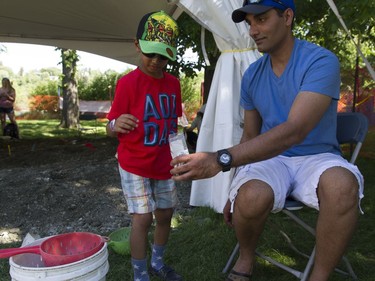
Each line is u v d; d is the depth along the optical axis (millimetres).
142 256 2291
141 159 2303
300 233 3186
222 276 2514
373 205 3949
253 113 2445
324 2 5902
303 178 2129
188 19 6152
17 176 4797
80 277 1653
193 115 16875
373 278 2459
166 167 2396
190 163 1627
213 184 3674
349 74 7711
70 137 10062
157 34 2264
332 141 2248
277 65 2188
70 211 3852
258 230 2129
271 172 2137
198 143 3830
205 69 7238
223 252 2842
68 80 12930
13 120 9992
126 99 2305
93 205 3934
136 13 5496
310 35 7246
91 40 7406
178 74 7887
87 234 1954
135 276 2312
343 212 1888
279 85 2156
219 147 3598
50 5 5508
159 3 4836
